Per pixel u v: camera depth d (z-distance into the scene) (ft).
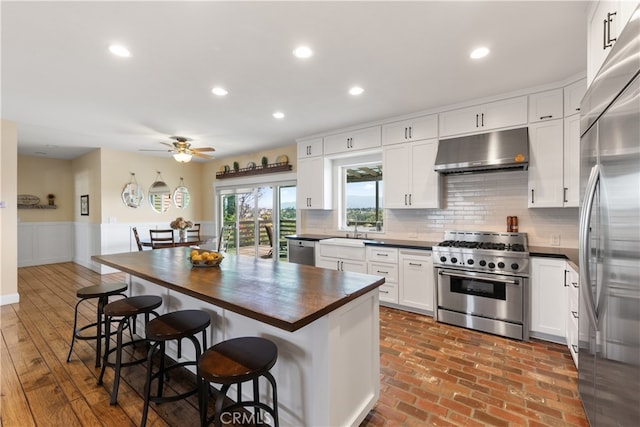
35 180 21.77
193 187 24.18
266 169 19.31
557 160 9.50
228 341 5.24
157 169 21.76
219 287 5.81
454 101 11.14
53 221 22.52
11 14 6.04
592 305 4.82
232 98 10.73
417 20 6.43
